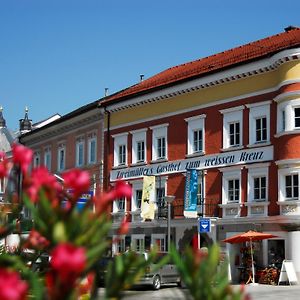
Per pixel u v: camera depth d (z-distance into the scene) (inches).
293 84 1284.4
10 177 195.3
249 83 1403.8
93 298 181.3
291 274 1221.1
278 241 1299.2
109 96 1908.2
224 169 1440.7
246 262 1323.8
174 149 1598.2
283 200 1289.4
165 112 1640.0
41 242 191.3
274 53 1310.3
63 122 2119.8
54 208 163.0
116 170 1806.1
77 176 163.2
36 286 161.5
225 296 175.5
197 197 1485.0
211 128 1492.4
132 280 173.9
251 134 1389.0
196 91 1541.6
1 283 123.0
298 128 1279.5
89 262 160.2
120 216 1737.2
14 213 239.8
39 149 2363.4
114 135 1833.2
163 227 1585.9
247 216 1368.1
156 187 1641.2
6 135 3097.9
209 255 178.9
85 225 161.9
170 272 1182.3
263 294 1008.2
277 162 1302.9
